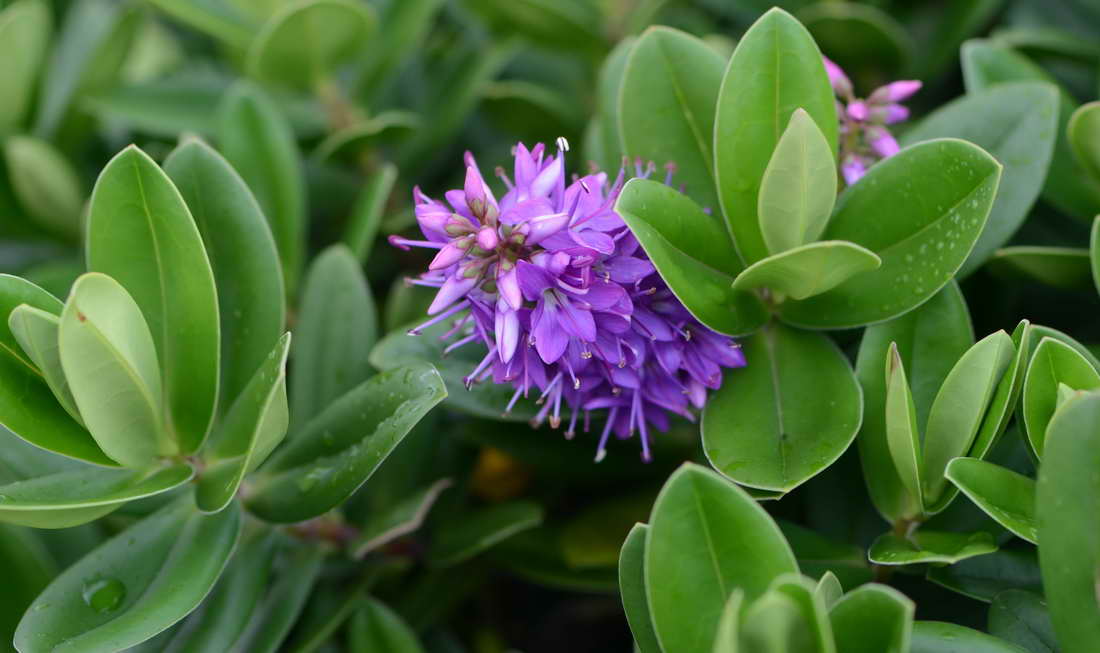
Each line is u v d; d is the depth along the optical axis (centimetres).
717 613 28
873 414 31
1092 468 27
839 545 32
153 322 31
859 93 40
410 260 41
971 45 35
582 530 35
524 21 41
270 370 30
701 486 28
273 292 33
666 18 42
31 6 39
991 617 29
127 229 31
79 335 28
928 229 30
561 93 43
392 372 31
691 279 30
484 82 40
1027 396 29
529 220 29
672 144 33
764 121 31
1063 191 34
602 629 39
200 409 31
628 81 33
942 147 30
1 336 30
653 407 32
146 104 40
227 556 31
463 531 35
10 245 42
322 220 41
